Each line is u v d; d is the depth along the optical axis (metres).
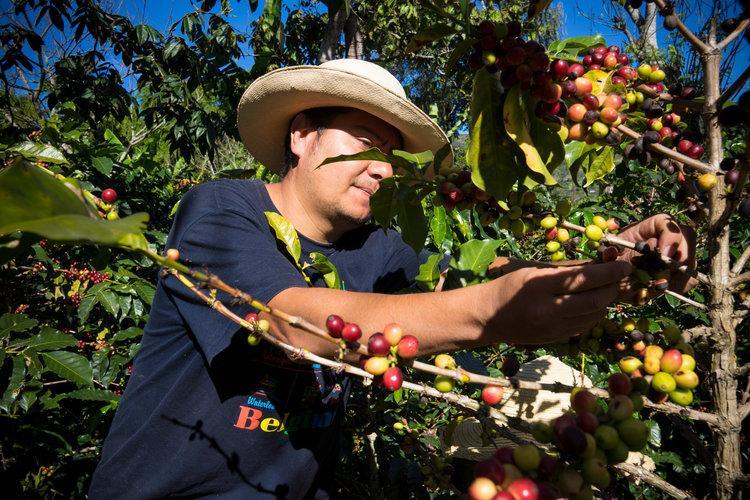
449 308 0.99
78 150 4.28
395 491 2.75
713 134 1.07
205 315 1.44
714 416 1.10
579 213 3.64
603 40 1.39
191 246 1.49
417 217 1.47
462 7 1.01
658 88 1.16
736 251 3.41
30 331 3.48
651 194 4.55
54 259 4.05
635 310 3.32
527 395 2.14
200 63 6.78
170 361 1.78
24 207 0.54
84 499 3.38
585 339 1.24
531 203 1.28
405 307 1.04
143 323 3.92
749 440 2.49
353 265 2.14
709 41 1.06
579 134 1.08
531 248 4.34
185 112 6.74
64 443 3.21
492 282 0.97
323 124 1.97
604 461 0.81
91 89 6.74
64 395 3.04
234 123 6.74
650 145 1.08
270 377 1.78
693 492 2.86
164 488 1.73
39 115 6.98
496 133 1.08
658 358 0.98
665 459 2.85
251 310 1.37
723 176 1.09
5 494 3.24
